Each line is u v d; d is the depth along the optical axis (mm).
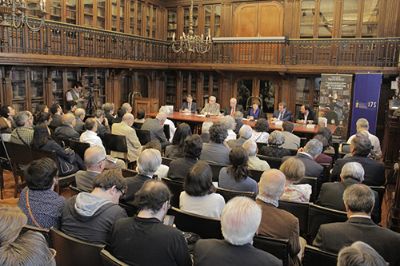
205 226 2326
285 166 2975
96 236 2127
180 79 12352
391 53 8883
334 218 2621
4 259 1068
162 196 1908
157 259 1793
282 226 2230
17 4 4168
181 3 12062
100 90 10133
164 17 12414
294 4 10484
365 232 2039
